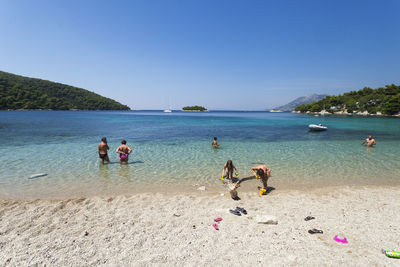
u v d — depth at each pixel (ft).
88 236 14.94
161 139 68.95
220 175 31.37
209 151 49.32
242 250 13.37
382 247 13.76
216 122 170.81
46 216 18.01
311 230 15.66
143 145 56.85
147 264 11.96
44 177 29.32
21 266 11.69
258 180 29.25
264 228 16.24
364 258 12.58
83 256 12.67
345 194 24.08
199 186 26.71
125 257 12.62
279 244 14.05
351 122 178.91
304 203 21.47
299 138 75.51
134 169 33.99
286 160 40.86
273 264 12.01
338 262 12.19
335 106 478.18
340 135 86.48
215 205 20.88
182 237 14.89
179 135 80.12
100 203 20.97
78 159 39.83
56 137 68.95
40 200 21.52
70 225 16.53
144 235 15.15
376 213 19.08
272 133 92.07
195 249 13.47
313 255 12.85
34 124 118.93
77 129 96.84
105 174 31.14
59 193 23.66
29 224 16.60
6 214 18.26
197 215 18.54
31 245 13.78
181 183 27.73
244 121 190.60
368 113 384.27
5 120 148.05
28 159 39.17
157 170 33.60
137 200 21.93
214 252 13.15
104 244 13.98
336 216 18.43
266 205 20.94
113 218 17.80
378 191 25.07
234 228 16.22
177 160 40.34
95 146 53.06
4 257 12.47
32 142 58.29
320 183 28.07
